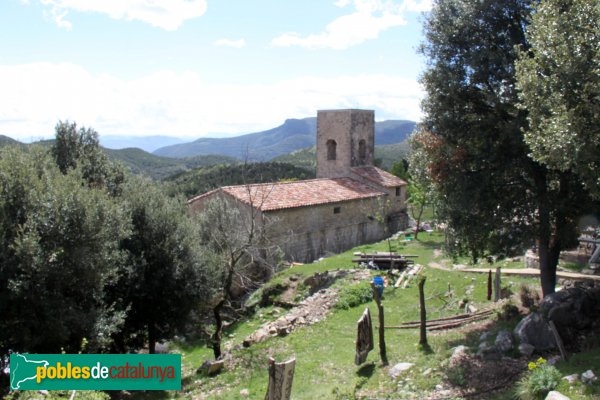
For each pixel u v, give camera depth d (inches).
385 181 1696.6
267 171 2812.5
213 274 845.2
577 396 328.5
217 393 593.6
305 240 1350.9
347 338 722.2
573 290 503.2
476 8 552.4
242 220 1107.9
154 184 948.0
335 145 1808.6
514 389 385.4
